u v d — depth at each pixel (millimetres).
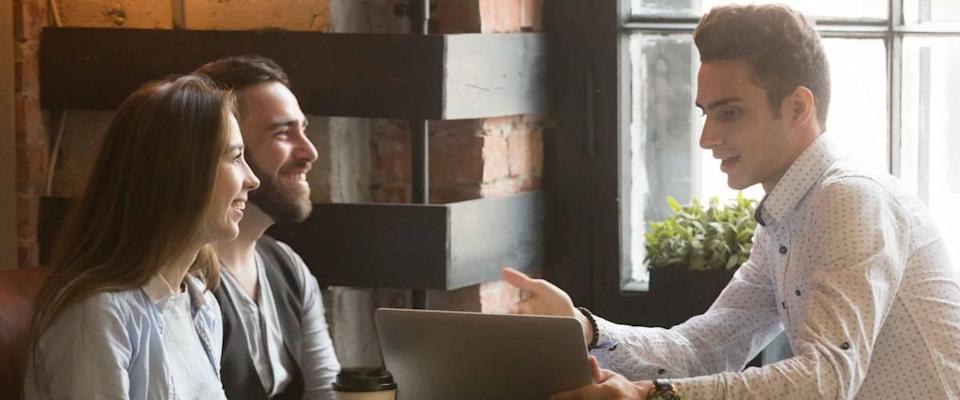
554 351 2463
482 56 3355
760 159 2578
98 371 2238
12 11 3416
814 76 2564
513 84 3490
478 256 3391
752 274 2889
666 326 3521
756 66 2531
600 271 3678
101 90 3416
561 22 3654
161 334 2348
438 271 3277
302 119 3014
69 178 3527
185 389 2404
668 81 3646
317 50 3295
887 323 2527
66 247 2371
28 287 2762
